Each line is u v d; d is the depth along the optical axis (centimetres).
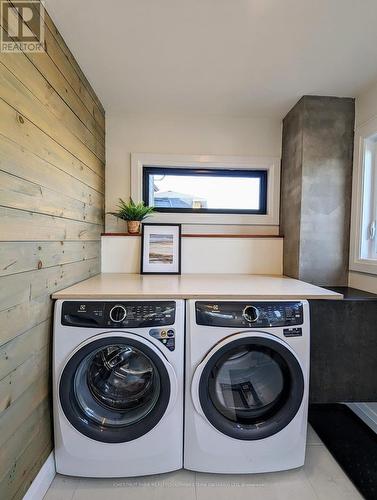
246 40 131
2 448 91
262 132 214
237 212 220
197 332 124
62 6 112
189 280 174
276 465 129
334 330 175
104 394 131
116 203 212
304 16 117
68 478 125
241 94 180
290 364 127
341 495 121
